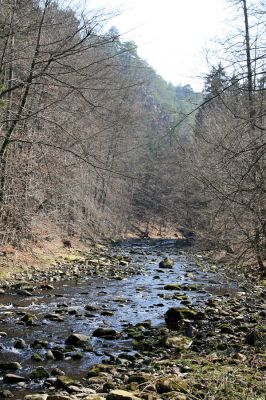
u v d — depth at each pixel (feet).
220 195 37.40
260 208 28.50
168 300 43.80
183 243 111.96
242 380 18.35
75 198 66.74
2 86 43.55
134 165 112.78
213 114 53.21
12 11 37.06
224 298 43.78
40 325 33.88
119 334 32.04
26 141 39.52
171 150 122.72
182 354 26.50
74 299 43.27
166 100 254.47
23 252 57.47
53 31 40.86
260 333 28.94
